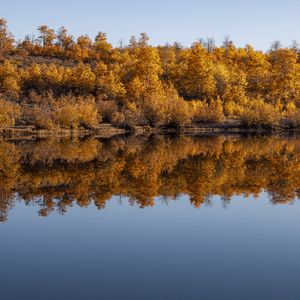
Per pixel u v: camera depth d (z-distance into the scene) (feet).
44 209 61.16
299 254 43.80
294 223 55.26
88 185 78.89
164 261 41.81
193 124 227.20
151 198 68.85
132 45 427.33
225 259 42.45
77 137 174.91
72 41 447.42
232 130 217.56
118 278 37.81
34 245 46.24
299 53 395.96
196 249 45.16
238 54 375.86
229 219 57.06
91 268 40.06
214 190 75.61
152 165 103.55
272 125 220.64
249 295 34.45
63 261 41.78
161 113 213.66
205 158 116.57
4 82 255.29
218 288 35.76
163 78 311.27
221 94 275.39
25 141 153.58
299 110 225.97
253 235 50.11
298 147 144.97
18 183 79.71
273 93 284.82
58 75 268.41
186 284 36.52
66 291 35.24
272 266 40.50
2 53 387.96
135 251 44.55
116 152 127.44
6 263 41.22
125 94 257.55
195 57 282.97
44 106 203.62
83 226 53.31
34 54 417.08
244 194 72.33
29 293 34.88
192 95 282.15
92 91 263.90
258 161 111.55
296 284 36.50
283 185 80.18
